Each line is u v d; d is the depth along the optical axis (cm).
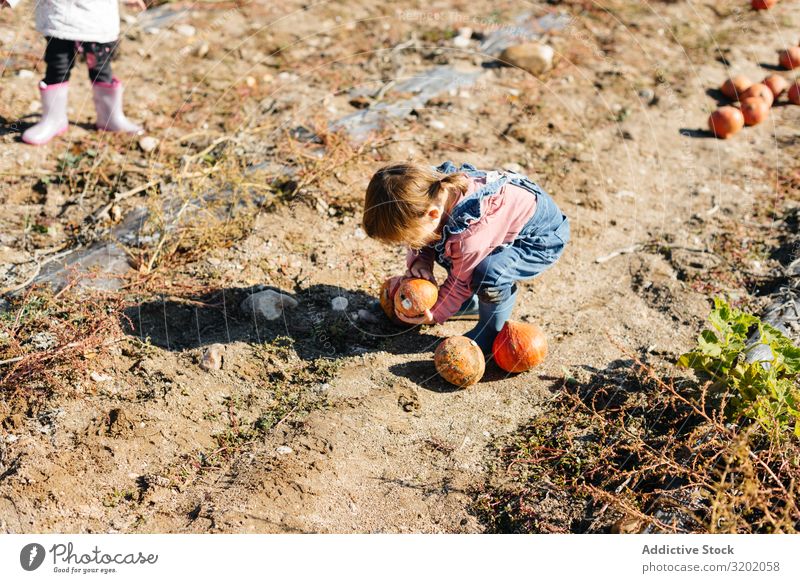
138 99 594
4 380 344
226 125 566
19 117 552
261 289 423
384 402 362
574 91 640
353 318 410
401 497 320
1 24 661
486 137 571
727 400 341
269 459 329
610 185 537
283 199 492
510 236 359
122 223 469
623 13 772
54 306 396
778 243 486
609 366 388
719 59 703
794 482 293
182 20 705
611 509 313
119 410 338
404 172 341
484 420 357
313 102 596
